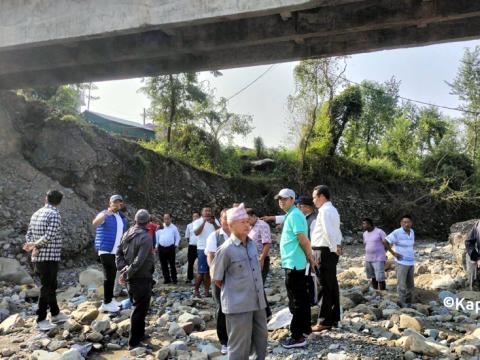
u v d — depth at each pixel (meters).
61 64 13.45
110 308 8.15
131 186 20.91
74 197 16.77
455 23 10.58
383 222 28.97
